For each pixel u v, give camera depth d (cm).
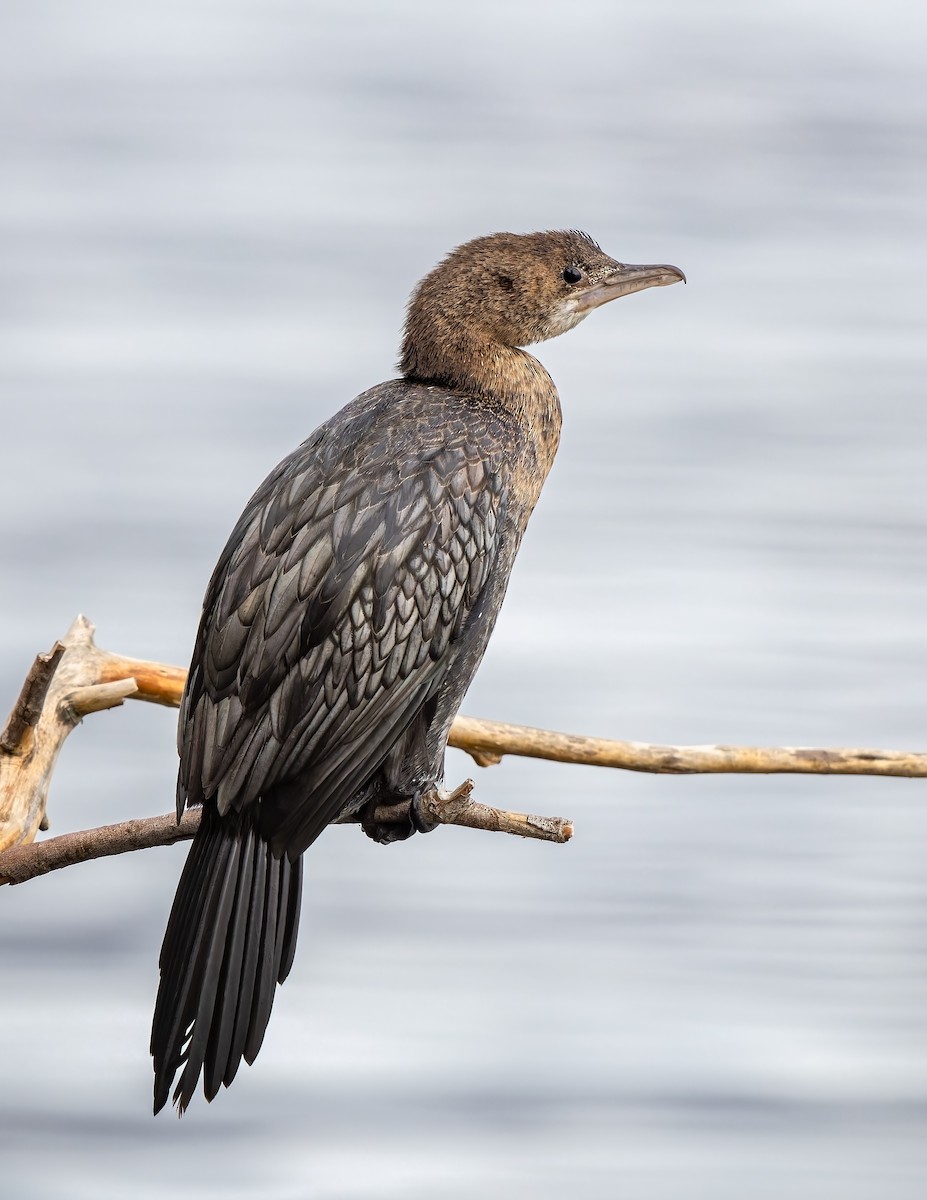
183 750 961
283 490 1005
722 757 1041
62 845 952
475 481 1024
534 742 1066
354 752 973
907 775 1030
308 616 959
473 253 1149
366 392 1098
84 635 1071
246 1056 914
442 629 1002
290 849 946
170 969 921
